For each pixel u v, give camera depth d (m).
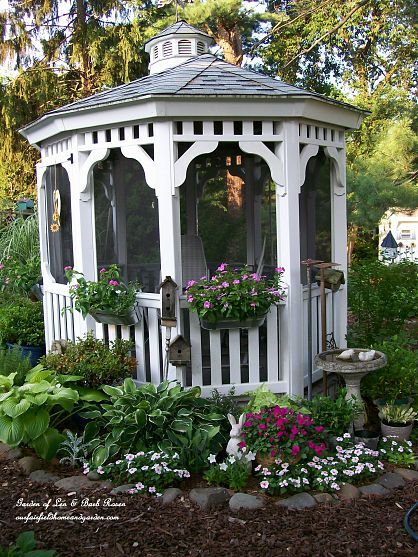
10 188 15.14
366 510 3.39
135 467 3.67
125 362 4.76
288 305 4.88
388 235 12.91
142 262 5.06
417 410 4.68
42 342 6.75
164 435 4.01
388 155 9.86
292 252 4.86
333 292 5.71
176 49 5.99
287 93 4.59
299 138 4.87
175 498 3.50
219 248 5.97
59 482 3.73
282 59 15.66
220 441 4.17
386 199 9.75
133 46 13.83
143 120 4.66
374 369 4.29
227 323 4.64
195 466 3.88
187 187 5.88
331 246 5.79
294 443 3.75
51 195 6.16
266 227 5.73
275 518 3.29
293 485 3.59
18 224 9.91
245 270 4.70
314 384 5.34
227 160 5.82
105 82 14.22
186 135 4.62
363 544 3.03
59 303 6.05
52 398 4.00
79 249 5.23
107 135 5.04
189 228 5.93
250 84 4.81
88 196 5.20
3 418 3.96
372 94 13.49
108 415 4.04
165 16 15.28
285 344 4.93
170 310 4.58
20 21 13.85
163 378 4.98
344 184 5.73
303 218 5.35
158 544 3.03
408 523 3.22
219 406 4.55
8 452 4.21
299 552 2.95
